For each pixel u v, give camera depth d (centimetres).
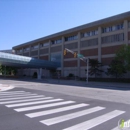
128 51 3744
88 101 1149
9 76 5956
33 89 1994
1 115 711
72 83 3675
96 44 5250
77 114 748
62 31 6156
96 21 5053
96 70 4872
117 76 4466
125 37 4494
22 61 5538
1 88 1989
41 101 1084
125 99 1293
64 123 608
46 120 643
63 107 900
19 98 1195
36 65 5991
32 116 700
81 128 556
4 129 539
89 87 2608
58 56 6575
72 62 5978
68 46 6184
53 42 6962
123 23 4662
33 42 7569
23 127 560
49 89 2050
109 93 1741
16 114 729
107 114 761
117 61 4094
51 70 6994
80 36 5744
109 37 4928
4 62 5234
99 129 551
